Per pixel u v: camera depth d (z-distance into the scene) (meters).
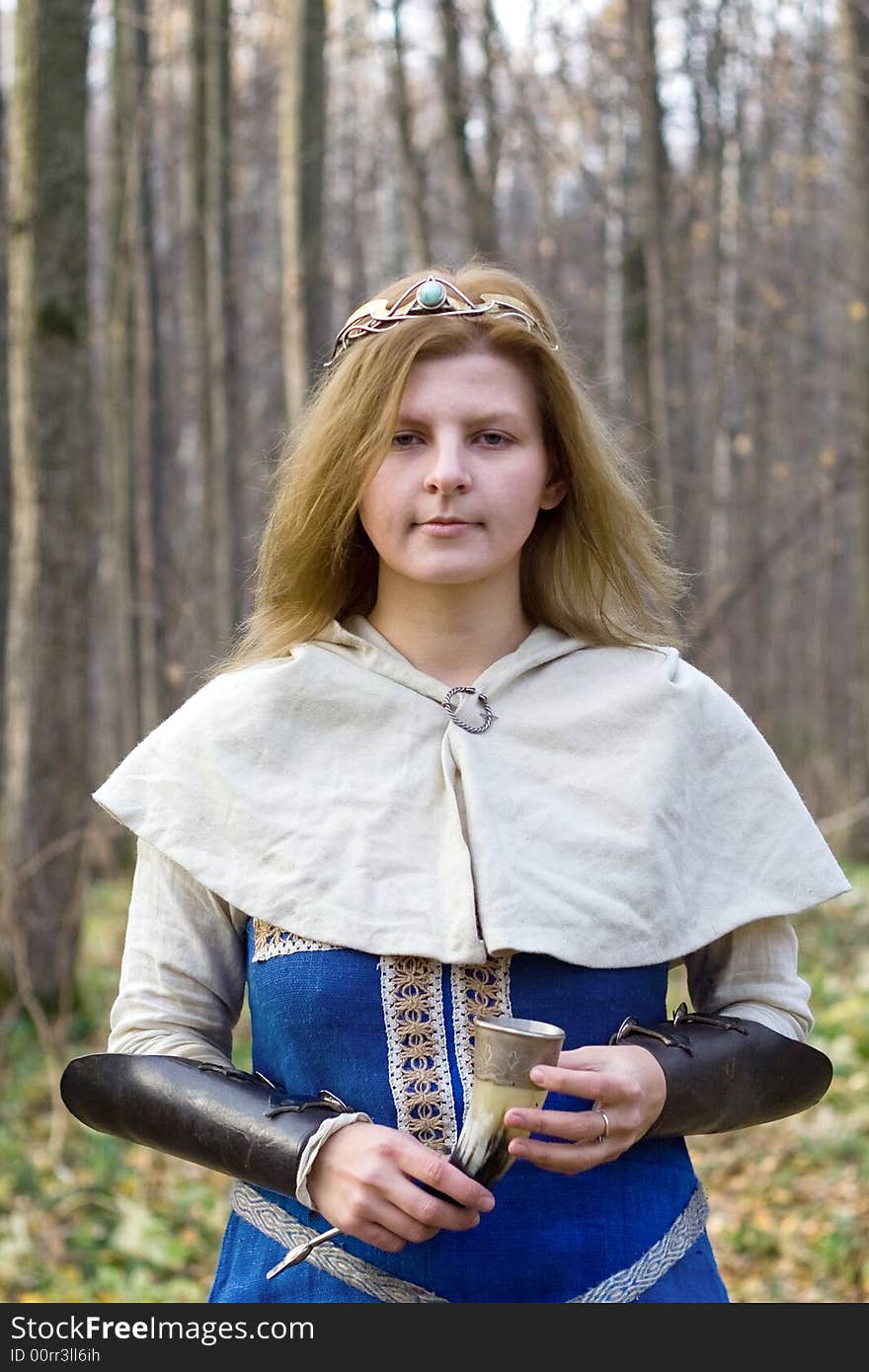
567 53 12.23
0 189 11.00
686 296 11.94
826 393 16.98
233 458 11.95
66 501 7.33
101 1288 4.65
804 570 19.52
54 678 7.39
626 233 10.66
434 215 12.76
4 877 7.19
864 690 12.04
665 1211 1.61
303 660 1.73
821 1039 7.08
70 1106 1.69
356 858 1.61
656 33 11.48
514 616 1.78
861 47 9.95
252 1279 1.63
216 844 1.67
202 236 12.18
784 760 16.69
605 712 1.71
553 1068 1.42
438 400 1.65
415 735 1.68
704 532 12.54
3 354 10.68
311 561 1.77
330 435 1.69
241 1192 1.70
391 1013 1.57
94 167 18.52
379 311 1.69
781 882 1.72
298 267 8.98
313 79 9.04
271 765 1.69
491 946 1.54
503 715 1.71
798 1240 5.02
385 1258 1.57
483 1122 1.44
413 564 1.66
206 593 11.62
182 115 15.13
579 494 1.79
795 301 13.57
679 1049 1.57
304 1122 1.51
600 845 1.63
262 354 15.70
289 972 1.60
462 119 10.23
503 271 1.77
